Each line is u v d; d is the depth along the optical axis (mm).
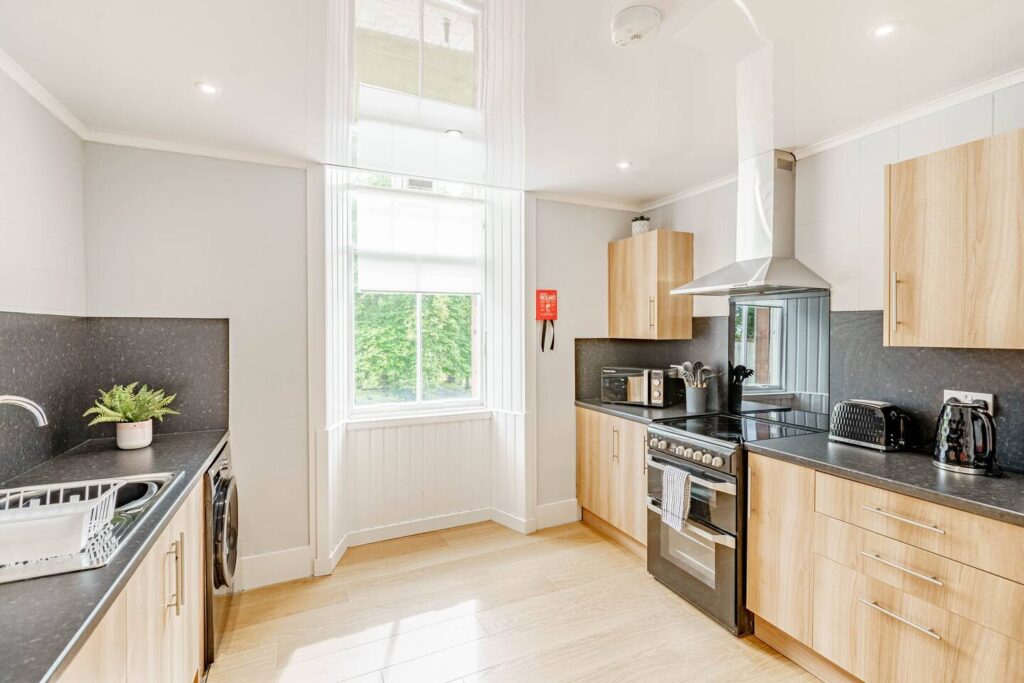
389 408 3254
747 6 1325
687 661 1965
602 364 3574
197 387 2445
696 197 3180
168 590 1353
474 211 3471
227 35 1479
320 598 2418
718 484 2176
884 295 1864
